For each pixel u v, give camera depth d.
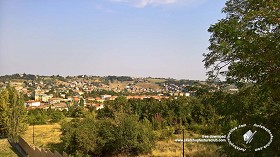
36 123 54.38
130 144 24.45
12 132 35.78
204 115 33.59
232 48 6.94
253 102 7.48
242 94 7.73
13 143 32.62
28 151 25.33
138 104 42.75
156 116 37.06
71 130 25.97
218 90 8.56
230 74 7.61
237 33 6.94
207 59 8.80
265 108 7.34
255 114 7.41
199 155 19.59
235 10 8.60
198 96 9.10
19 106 37.25
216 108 8.39
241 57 7.02
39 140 35.12
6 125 36.03
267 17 6.75
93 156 25.50
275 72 6.36
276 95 6.80
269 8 7.00
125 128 24.89
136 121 26.36
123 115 26.95
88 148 24.56
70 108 75.19
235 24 7.27
